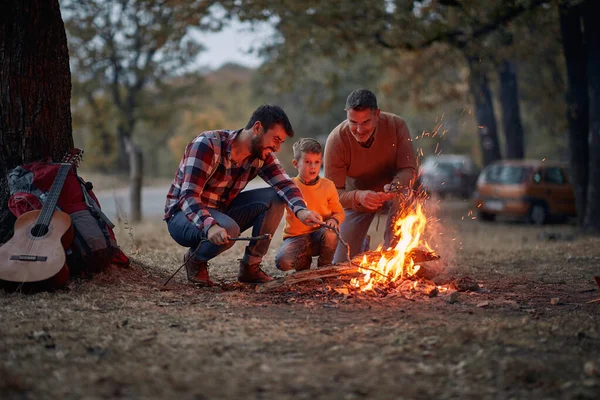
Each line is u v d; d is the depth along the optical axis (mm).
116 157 44688
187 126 48656
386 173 6375
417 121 37531
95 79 37312
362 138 5730
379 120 6047
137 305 4652
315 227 5582
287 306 4746
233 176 5242
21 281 4824
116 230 11102
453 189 27297
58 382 3096
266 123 4941
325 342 3803
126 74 37906
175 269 6344
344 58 15859
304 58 17266
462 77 21062
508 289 5750
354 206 6062
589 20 11812
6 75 5684
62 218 5184
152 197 27203
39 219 5129
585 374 3363
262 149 5020
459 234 12672
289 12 13492
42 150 5801
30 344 3688
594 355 3662
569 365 3490
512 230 14695
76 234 5301
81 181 5633
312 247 5664
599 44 11789
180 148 48625
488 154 19734
